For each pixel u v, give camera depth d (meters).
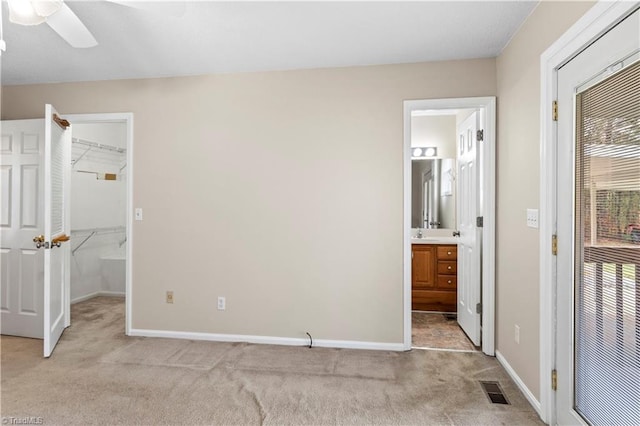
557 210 1.76
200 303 2.97
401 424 1.80
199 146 2.96
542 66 1.83
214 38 2.31
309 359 2.56
